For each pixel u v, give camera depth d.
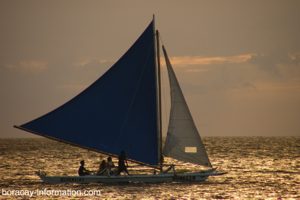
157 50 173.62
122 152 173.12
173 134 171.38
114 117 175.38
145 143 173.38
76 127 175.25
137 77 174.50
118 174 175.88
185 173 177.88
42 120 173.50
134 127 174.25
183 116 170.50
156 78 173.38
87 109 176.12
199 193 161.88
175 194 159.38
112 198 153.75
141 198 153.25
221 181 193.62
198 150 169.50
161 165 174.25
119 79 175.38
